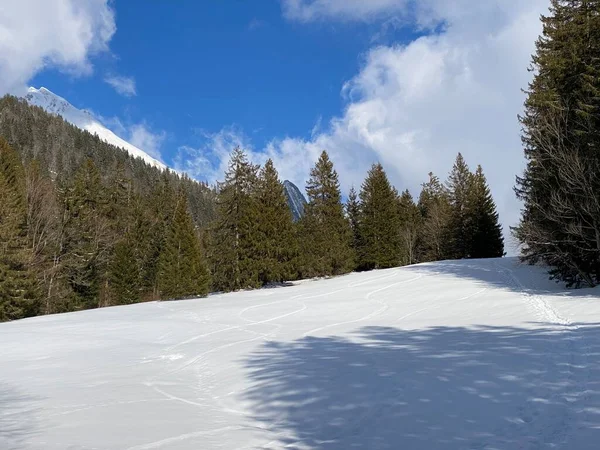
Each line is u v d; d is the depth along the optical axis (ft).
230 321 60.70
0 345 46.34
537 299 53.93
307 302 77.92
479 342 33.91
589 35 64.13
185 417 21.53
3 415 21.83
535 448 15.02
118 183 174.40
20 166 138.10
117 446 16.71
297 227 137.80
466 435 16.84
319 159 142.10
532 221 68.08
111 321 64.23
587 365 24.39
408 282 92.89
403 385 24.47
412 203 192.54
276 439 17.98
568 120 62.18
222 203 118.93
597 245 55.06
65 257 118.21
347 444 16.93
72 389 28.07
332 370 29.43
